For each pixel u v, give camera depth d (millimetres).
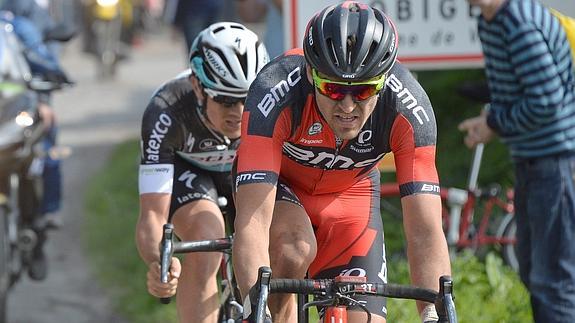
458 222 18156
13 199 16641
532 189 13109
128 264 20484
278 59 9547
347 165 9922
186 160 12273
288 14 16281
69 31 18281
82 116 36469
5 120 16516
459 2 16656
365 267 10055
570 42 13148
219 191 12492
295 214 9914
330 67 8438
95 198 25500
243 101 11086
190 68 11531
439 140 22188
